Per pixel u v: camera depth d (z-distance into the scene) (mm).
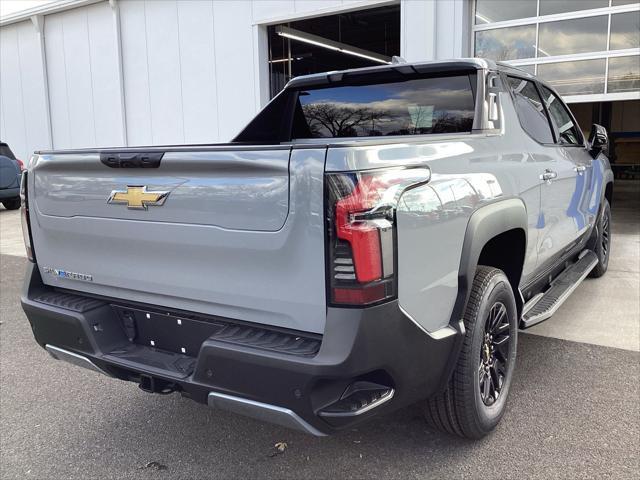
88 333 2703
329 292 2061
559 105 4617
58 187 2814
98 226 2688
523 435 2945
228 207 2240
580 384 3520
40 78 15836
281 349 2139
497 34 9289
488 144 2953
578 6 8688
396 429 3068
